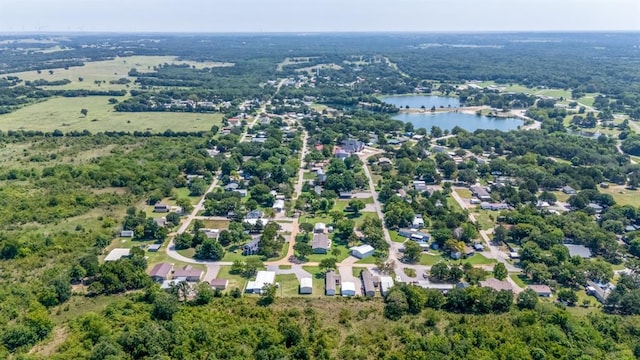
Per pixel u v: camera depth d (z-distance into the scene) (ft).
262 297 537.65
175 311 493.77
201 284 538.88
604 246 654.53
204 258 635.25
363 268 615.98
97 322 457.27
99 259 624.59
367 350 444.55
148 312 496.23
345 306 527.40
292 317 502.38
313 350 443.73
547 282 581.12
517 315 501.97
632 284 563.48
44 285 544.21
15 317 487.61
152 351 426.51
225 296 540.93
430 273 590.14
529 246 636.07
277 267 614.75
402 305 509.35
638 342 462.19
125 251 636.48
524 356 426.92
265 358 419.33
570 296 542.16
